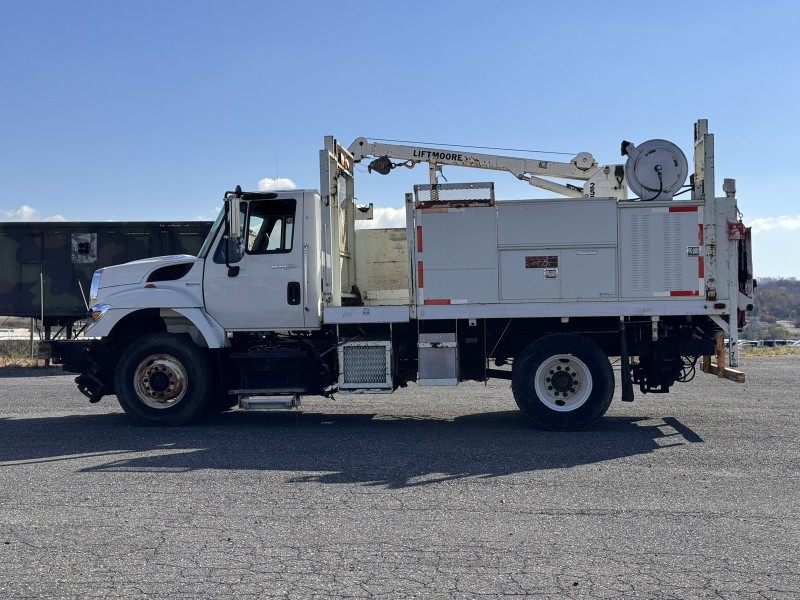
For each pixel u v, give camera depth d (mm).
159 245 20141
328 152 10391
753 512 6090
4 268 20188
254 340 10688
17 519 6020
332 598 4473
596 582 4684
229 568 4945
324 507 6293
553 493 6680
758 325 52969
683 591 4543
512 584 4656
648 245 9703
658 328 9969
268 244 10430
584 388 9703
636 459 8008
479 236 9852
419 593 4531
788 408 11375
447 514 6082
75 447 8906
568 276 9758
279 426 10336
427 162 12320
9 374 18531
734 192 9641
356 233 12039
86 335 10469
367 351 10188
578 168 12039
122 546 5379
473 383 15555
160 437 9508
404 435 9539
